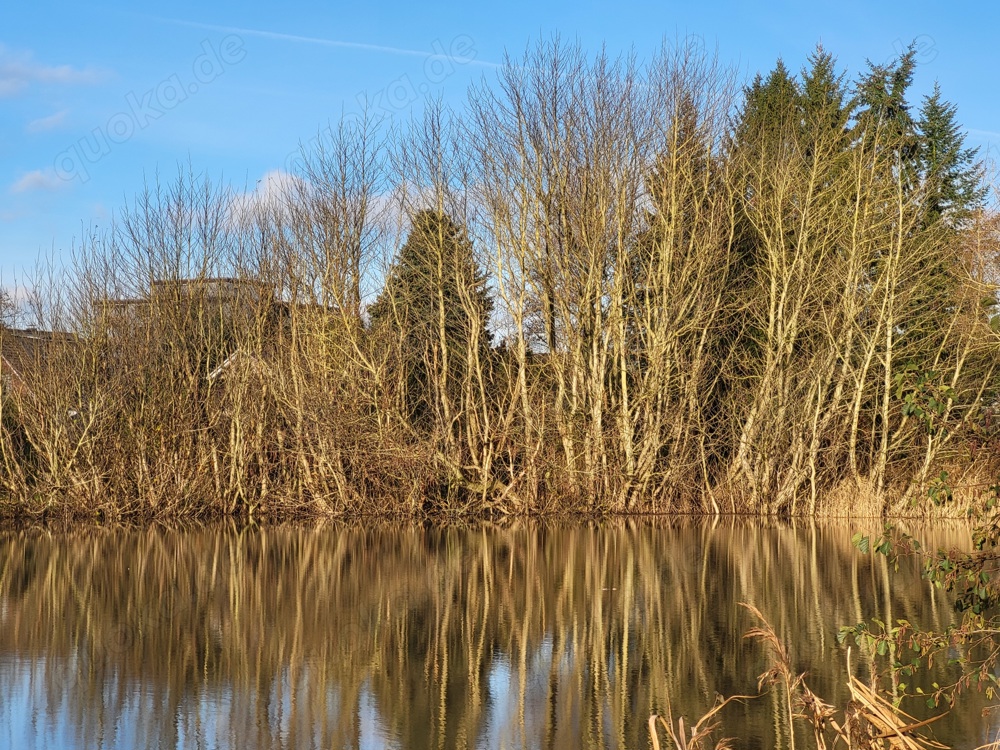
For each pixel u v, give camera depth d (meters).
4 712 10.64
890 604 16.38
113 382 29.94
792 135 36.88
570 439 31.53
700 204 32.84
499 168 33.47
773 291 33.09
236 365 31.72
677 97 33.81
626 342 32.47
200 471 30.78
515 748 9.70
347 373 30.94
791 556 22.33
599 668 12.53
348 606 16.39
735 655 13.11
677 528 28.55
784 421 32.34
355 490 30.94
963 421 9.29
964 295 31.47
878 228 33.31
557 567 20.70
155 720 10.41
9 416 30.61
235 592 17.66
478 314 33.12
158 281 32.69
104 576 19.31
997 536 8.80
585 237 32.09
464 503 31.66
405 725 10.34
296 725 10.31
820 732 8.02
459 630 14.60
